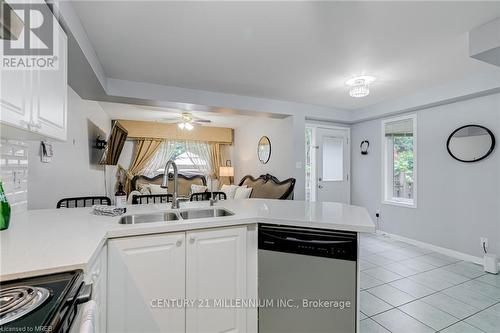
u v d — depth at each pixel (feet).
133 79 10.19
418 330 6.10
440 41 7.20
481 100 10.32
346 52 7.91
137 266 4.54
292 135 14.29
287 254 5.28
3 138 5.22
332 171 16.20
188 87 11.26
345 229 4.98
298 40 7.16
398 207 13.67
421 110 12.57
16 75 3.56
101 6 5.61
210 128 22.40
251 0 5.47
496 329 6.13
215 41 7.23
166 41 7.22
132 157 20.72
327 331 5.00
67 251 3.38
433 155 12.02
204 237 5.11
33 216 5.64
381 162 14.73
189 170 22.31
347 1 5.50
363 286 8.36
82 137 11.45
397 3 5.56
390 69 9.24
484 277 9.02
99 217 5.56
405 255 11.31
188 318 4.95
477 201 10.43
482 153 10.18
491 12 5.90
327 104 14.46
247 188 16.17
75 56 6.65
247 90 11.76
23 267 2.86
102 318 4.18
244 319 5.47
